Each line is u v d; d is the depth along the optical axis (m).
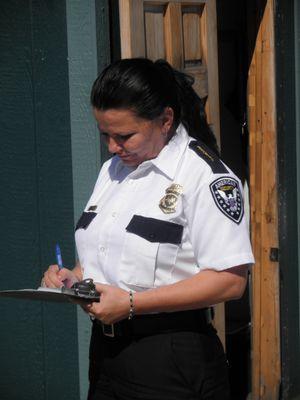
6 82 4.34
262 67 4.86
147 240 2.72
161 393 2.76
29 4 4.23
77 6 4.12
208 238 2.70
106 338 2.83
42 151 4.30
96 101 2.71
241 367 5.39
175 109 2.83
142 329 2.76
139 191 2.80
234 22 5.56
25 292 2.63
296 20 5.01
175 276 2.77
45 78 4.24
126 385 2.80
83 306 2.66
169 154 2.79
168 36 4.20
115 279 2.77
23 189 4.38
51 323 4.40
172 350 2.75
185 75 2.89
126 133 2.70
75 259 4.26
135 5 4.02
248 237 2.77
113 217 2.81
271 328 4.98
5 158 4.41
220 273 2.70
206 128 2.92
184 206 2.73
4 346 4.55
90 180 4.18
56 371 4.42
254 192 4.96
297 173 5.08
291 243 5.05
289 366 5.04
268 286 4.96
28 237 4.39
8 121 4.37
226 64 5.65
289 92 4.97
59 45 4.18
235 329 5.75
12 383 4.56
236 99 5.65
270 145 4.87
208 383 2.80
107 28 4.12
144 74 2.69
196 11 4.39
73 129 4.20
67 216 4.26
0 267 4.48
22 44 4.28
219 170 2.77
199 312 2.79
